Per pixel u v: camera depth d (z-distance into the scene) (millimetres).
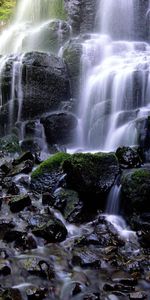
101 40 12977
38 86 10656
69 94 11336
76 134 10750
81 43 12055
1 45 16344
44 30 13758
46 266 5191
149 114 9680
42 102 10719
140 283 5105
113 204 7008
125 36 14148
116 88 10578
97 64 11734
